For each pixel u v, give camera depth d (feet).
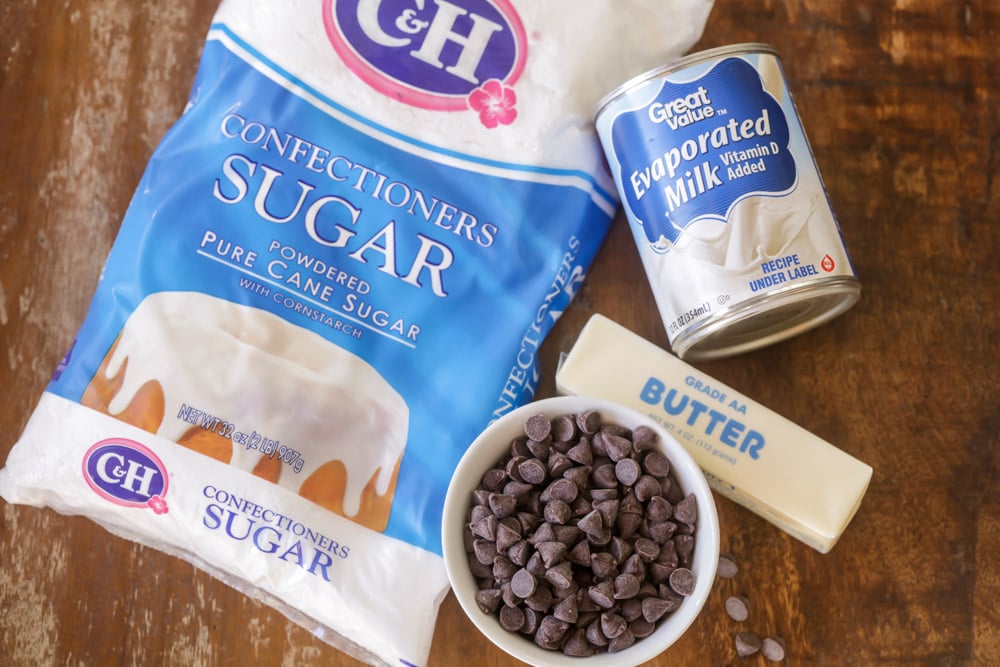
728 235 1.64
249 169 1.75
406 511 1.71
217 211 1.74
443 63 1.77
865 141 1.86
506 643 1.56
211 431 1.69
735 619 1.76
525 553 1.57
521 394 1.76
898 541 1.78
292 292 1.73
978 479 1.80
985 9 1.86
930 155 1.86
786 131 1.66
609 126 1.69
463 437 1.73
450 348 1.75
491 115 1.77
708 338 1.71
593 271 1.83
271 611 1.76
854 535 1.78
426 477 1.72
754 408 1.70
